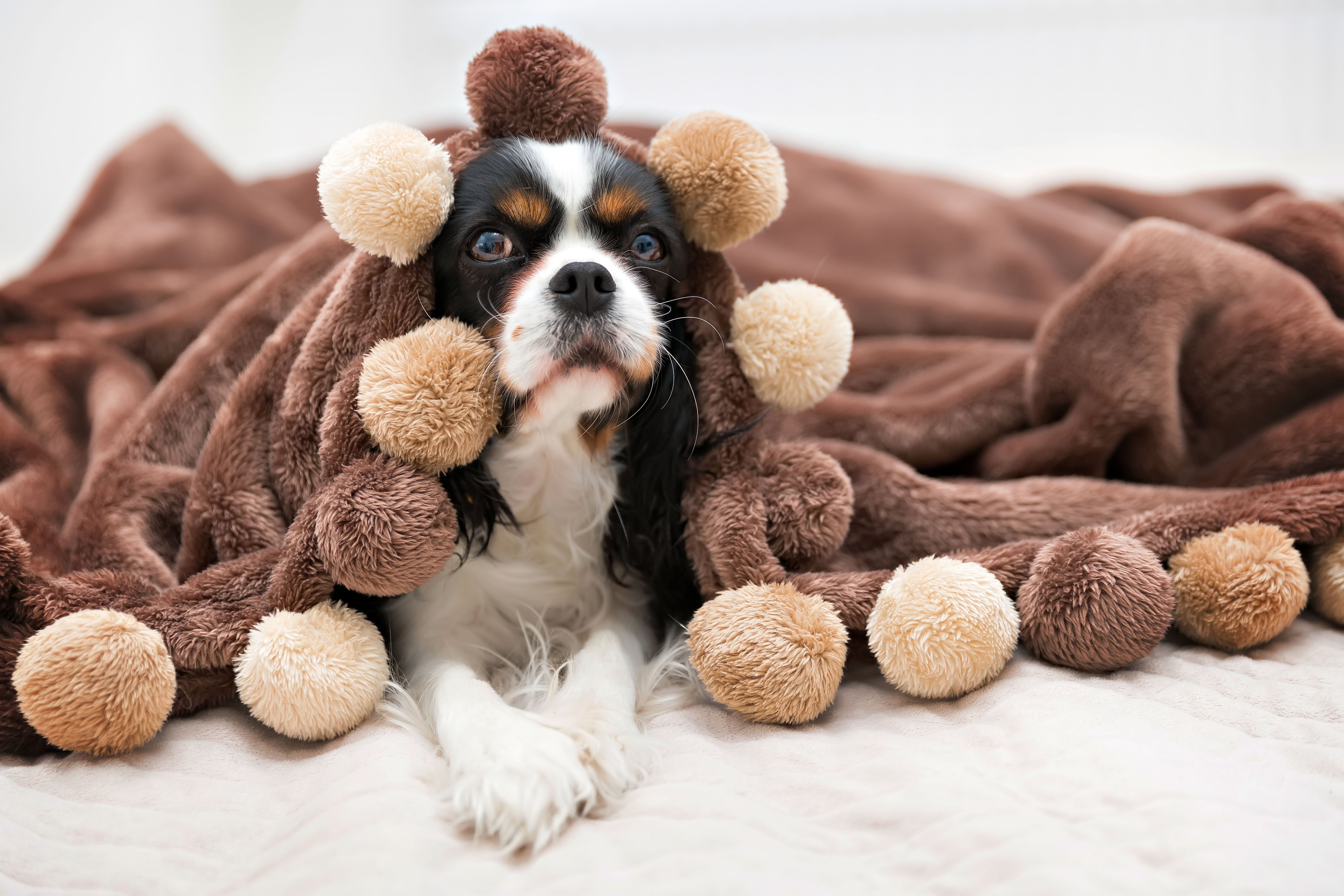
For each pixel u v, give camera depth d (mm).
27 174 6203
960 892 974
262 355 1718
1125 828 1046
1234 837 1004
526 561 1729
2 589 1436
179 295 2709
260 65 6648
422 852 1075
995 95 5953
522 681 1638
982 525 1767
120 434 1933
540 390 1487
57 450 2154
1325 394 1960
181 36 6414
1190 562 1570
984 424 2148
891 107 6074
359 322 1555
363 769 1250
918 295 2783
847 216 3207
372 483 1384
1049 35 5840
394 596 1539
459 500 1608
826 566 1658
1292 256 2217
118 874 1100
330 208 1432
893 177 3373
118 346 2398
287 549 1458
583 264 1437
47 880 1092
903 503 1796
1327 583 1615
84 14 6172
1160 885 948
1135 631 1424
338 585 1533
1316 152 5551
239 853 1146
